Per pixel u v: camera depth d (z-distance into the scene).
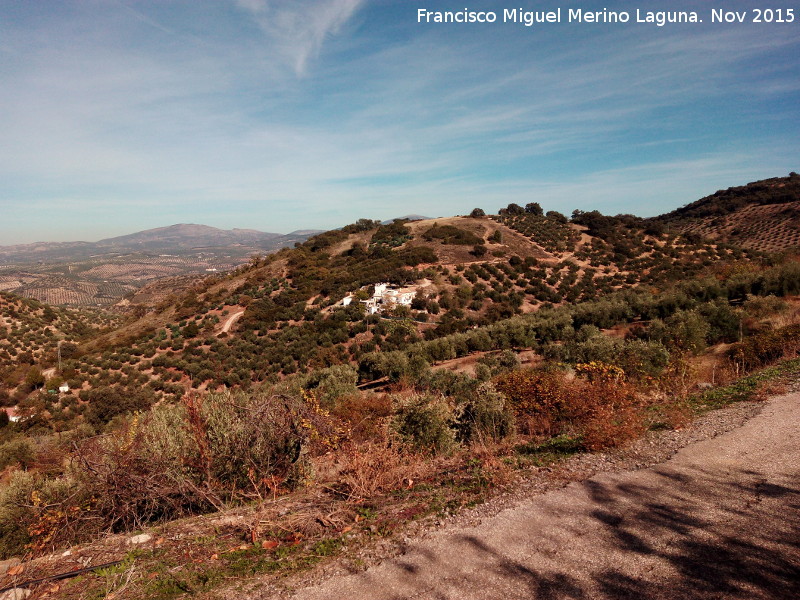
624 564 2.71
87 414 28.75
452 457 5.94
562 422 7.37
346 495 4.62
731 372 10.47
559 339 28.09
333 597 2.64
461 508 3.81
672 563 2.68
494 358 22.75
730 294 26.56
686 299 26.38
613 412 6.43
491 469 4.76
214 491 4.76
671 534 3.04
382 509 4.02
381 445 5.51
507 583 2.62
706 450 4.77
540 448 5.71
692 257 57.59
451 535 3.32
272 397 5.53
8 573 3.37
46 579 3.19
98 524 4.43
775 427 5.38
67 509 4.43
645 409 7.03
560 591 2.48
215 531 3.91
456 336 29.39
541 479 4.34
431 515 3.74
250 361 39.09
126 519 4.47
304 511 4.16
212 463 5.00
